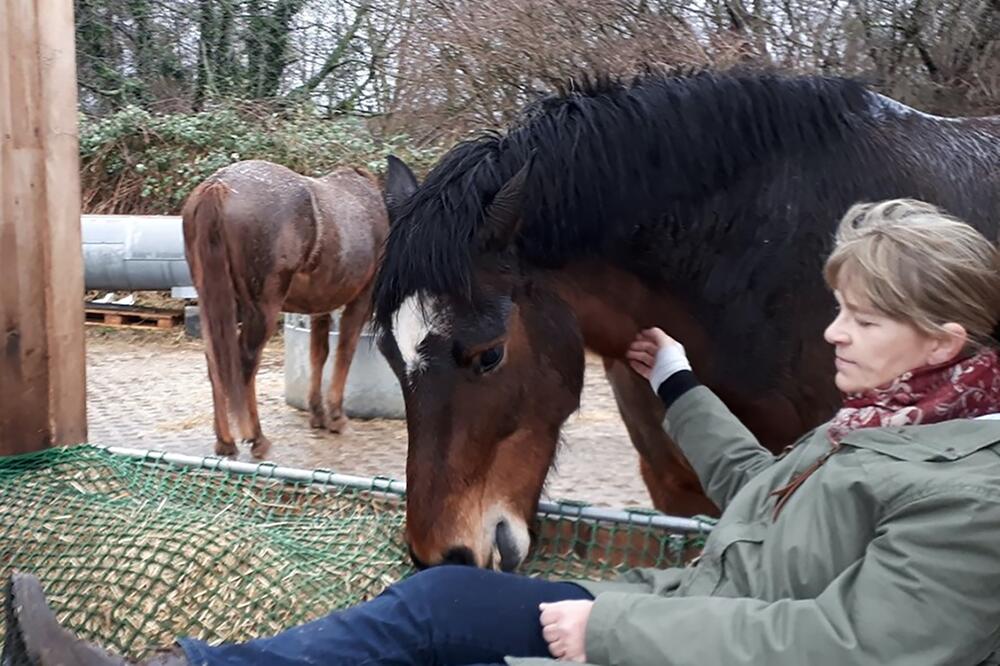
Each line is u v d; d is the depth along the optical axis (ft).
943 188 7.06
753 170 6.90
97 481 9.09
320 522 8.52
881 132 7.22
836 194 6.89
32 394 9.65
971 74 24.62
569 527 7.78
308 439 18.72
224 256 15.60
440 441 6.34
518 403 6.54
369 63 39.29
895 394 4.46
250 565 7.64
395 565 7.84
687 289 7.01
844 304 4.57
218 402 16.34
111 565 7.70
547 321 6.66
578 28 24.99
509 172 6.65
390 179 7.79
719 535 5.09
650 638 4.47
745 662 4.26
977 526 3.94
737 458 6.10
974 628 3.99
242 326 16.42
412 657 5.22
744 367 7.02
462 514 6.34
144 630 7.22
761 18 24.85
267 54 41.45
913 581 4.02
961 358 4.39
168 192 32.89
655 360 6.86
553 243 6.70
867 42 24.70
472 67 26.89
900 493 4.17
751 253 6.88
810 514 4.58
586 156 6.72
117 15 41.34
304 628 5.22
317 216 16.72
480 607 5.33
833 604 4.22
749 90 7.00
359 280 17.89
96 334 29.40
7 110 9.16
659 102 6.93
